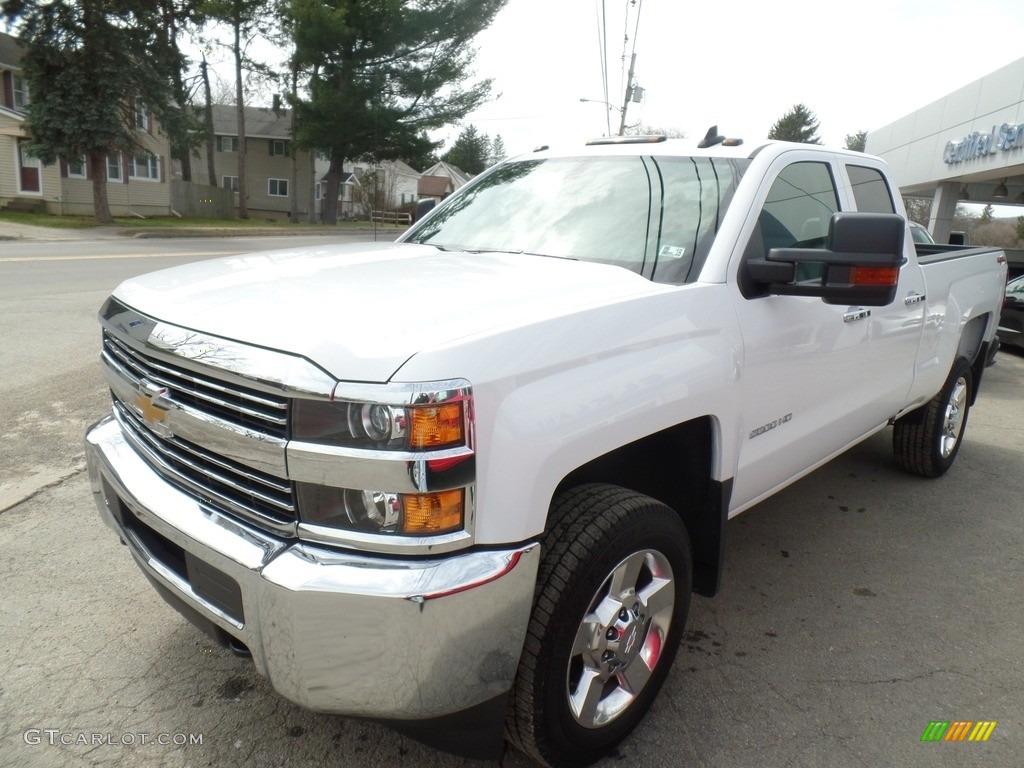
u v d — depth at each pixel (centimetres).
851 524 441
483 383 187
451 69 3756
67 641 294
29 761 235
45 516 395
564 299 228
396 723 198
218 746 244
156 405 221
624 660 239
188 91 4075
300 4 3469
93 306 1023
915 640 322
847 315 334
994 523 448
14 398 589
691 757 248
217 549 201
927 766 248
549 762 224
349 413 179
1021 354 1145
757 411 287
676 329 243
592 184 331
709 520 276
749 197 288
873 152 2891
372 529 185
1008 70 1758
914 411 490
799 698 280
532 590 199
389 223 5303
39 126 2698
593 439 210
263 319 203
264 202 5422
